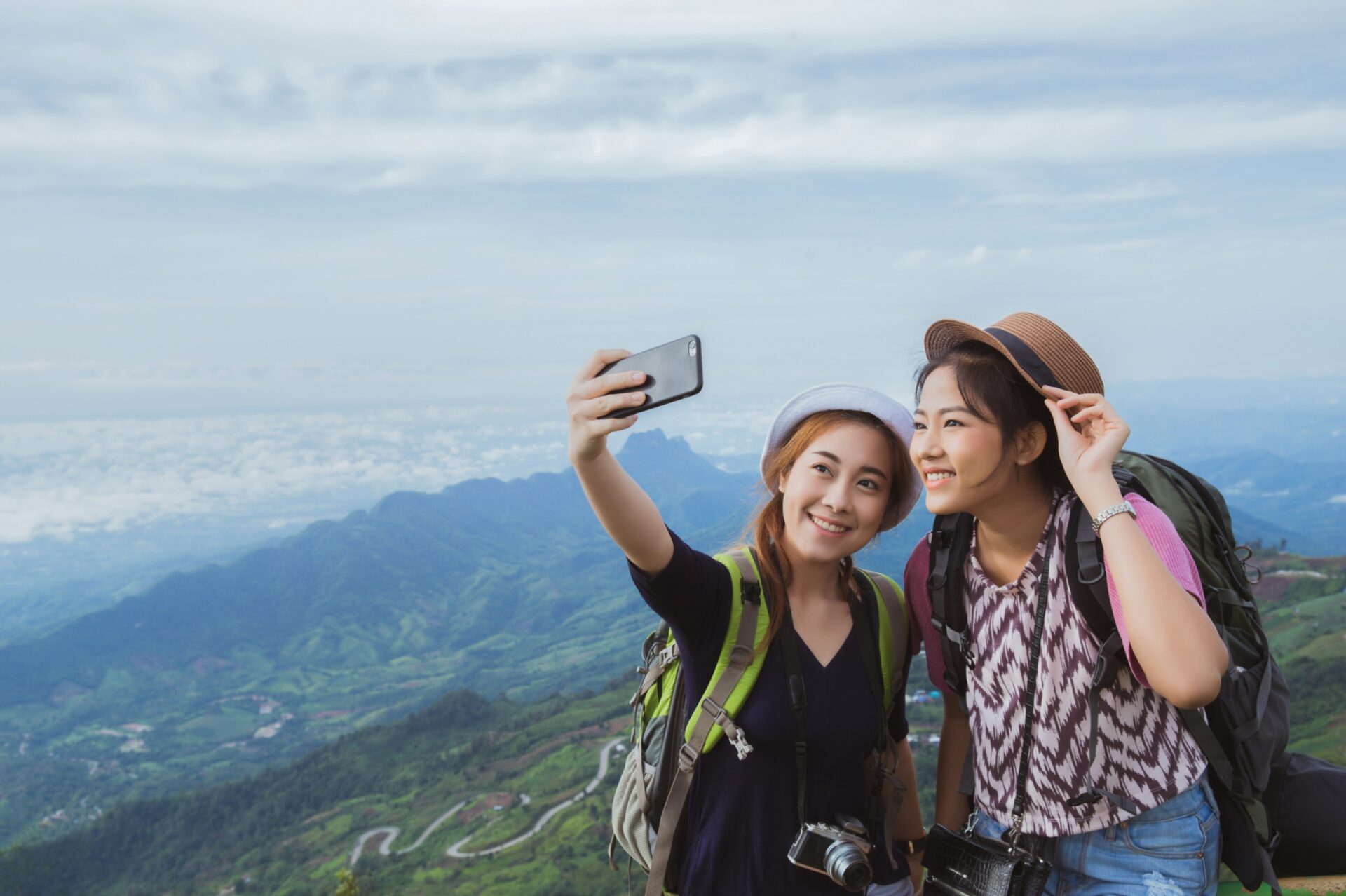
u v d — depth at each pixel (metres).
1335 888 2.72
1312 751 83.50
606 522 2.36
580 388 2.21
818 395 2.64
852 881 2.41
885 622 2.76
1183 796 2.35
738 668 2.58
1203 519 2.43
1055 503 2.40
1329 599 146.38
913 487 2.74
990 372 2.29
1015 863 2.35
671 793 2.62
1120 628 2.14
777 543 2.73
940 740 2.98
